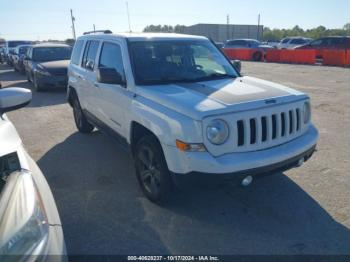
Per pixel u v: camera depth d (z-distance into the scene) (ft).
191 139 9.99
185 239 10.58
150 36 15.06
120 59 14.38
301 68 61.98
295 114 11.68
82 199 13.24
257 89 12.14
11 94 9.36
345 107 28.07
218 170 9.86
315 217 11.60
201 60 14.97
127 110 13.28
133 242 10.50
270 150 10.83
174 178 10.81
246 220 11.53
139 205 12.66
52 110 30.01
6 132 7.79
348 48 70.28
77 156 18.01
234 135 10.20
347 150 17.87
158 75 13.42
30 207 5.99
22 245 5.50
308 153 11.98
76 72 20.49
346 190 13.41
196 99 10.84
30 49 46.78
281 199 12.84
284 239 10.47
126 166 16.49
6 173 6.96
